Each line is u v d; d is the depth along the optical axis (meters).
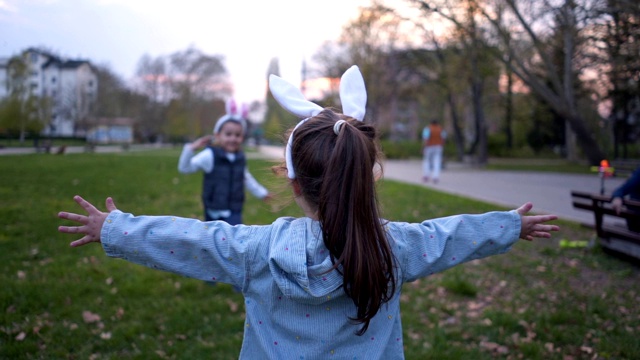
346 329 1.50
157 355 3.36
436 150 14.93
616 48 13.68
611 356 3.34
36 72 54.56
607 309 4.10
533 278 4.98
